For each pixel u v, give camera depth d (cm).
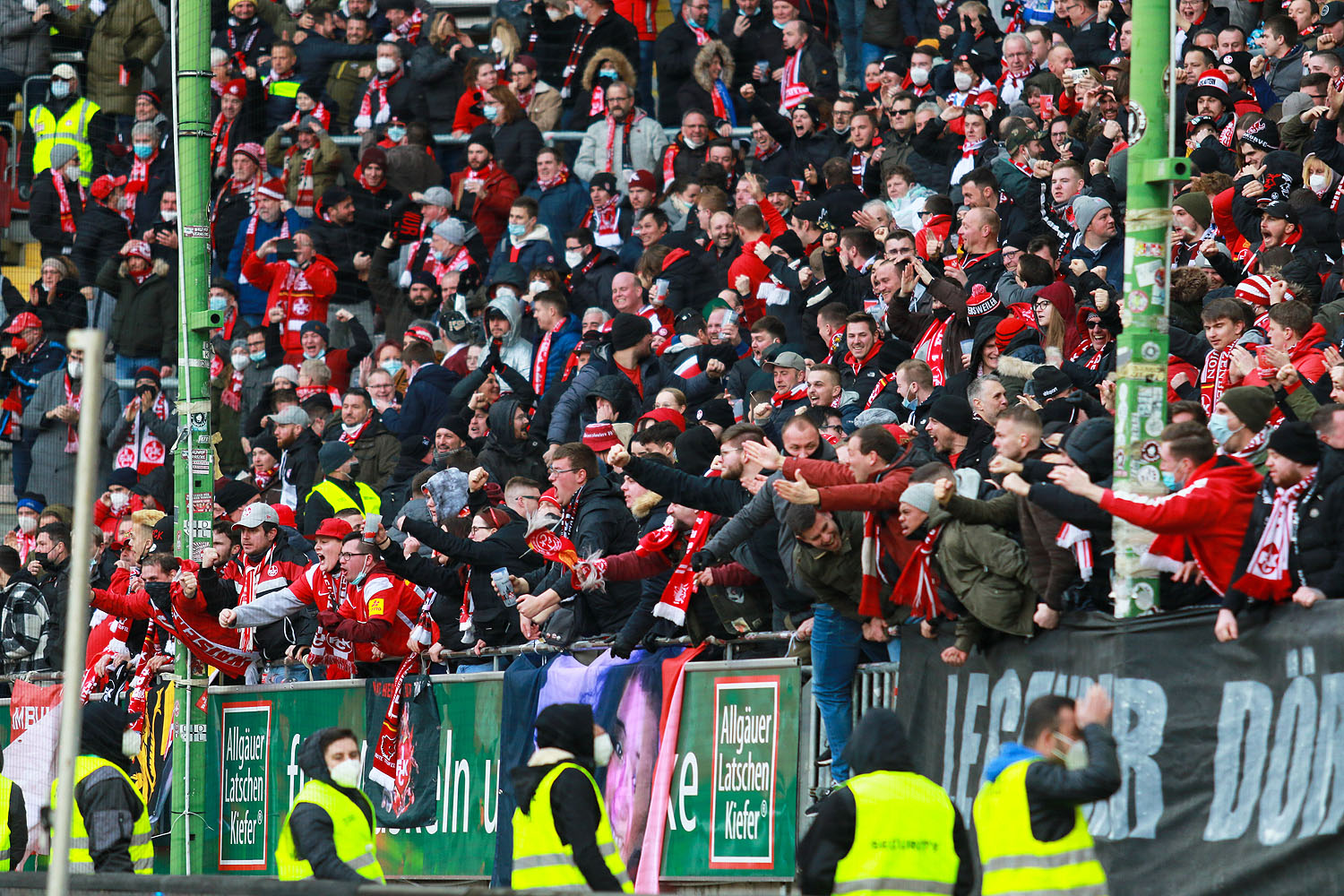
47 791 3997
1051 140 4538
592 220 5497
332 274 5644
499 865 3209
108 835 3000
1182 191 3988
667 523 2928
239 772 3809
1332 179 3728
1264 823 2064
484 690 3341
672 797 2948
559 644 3192
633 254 5391
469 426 4500
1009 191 4306
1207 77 4488
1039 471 2294
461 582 3419
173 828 3803
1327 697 2009
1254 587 2092
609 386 3666
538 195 5725
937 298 3709
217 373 5531
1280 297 3125
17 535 5334
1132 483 2262
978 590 2398
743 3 5969
